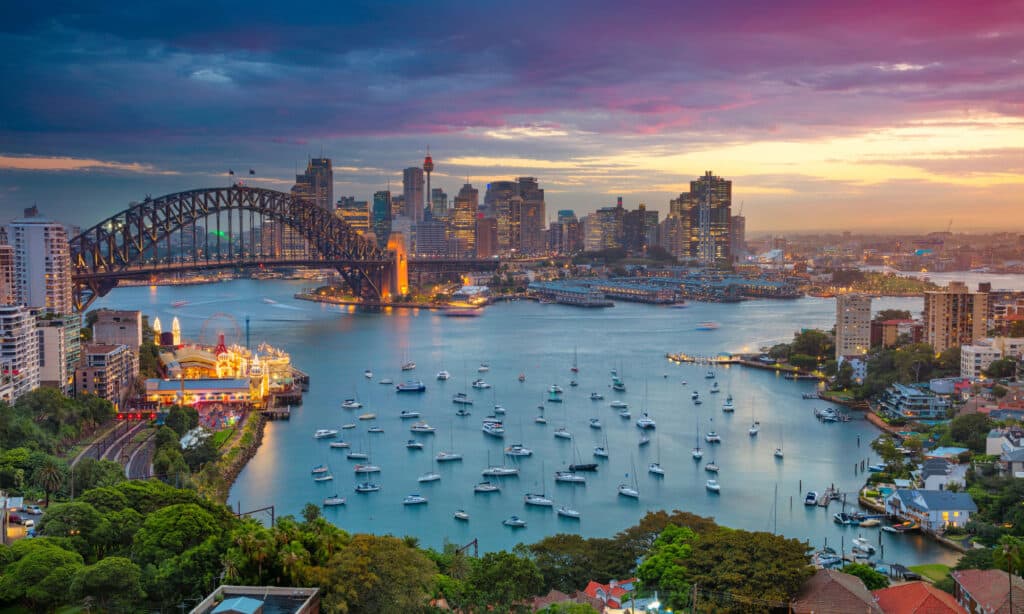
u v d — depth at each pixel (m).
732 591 165.25
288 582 155.50
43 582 156.88
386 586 155.50
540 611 168.88
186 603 161.75
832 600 159.75
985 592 169.62
